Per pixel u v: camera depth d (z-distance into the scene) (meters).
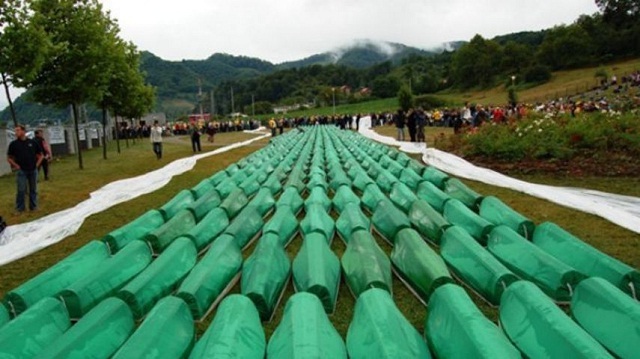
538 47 113.31
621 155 11.77
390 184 10.66
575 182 10.34
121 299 4.88
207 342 3.91
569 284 4.95
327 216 8.00
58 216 9.36
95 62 17.38
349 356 3.98
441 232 6.82
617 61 93.19
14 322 4.47
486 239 6.77
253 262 5.71
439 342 3.96
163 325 4.13
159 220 8.34
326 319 4.34
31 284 5.43
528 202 8.99
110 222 9.07
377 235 7.65
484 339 3.64
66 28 16.77
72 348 3.91
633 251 6.16
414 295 5.39
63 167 18.92
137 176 15.52
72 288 5.13
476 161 13.41
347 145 21.56
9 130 21.30
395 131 34.59
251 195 10.90
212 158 20.19
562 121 14.16
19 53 14.46
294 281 5.61
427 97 83.75
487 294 5.05
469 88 107.81
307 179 12.93
